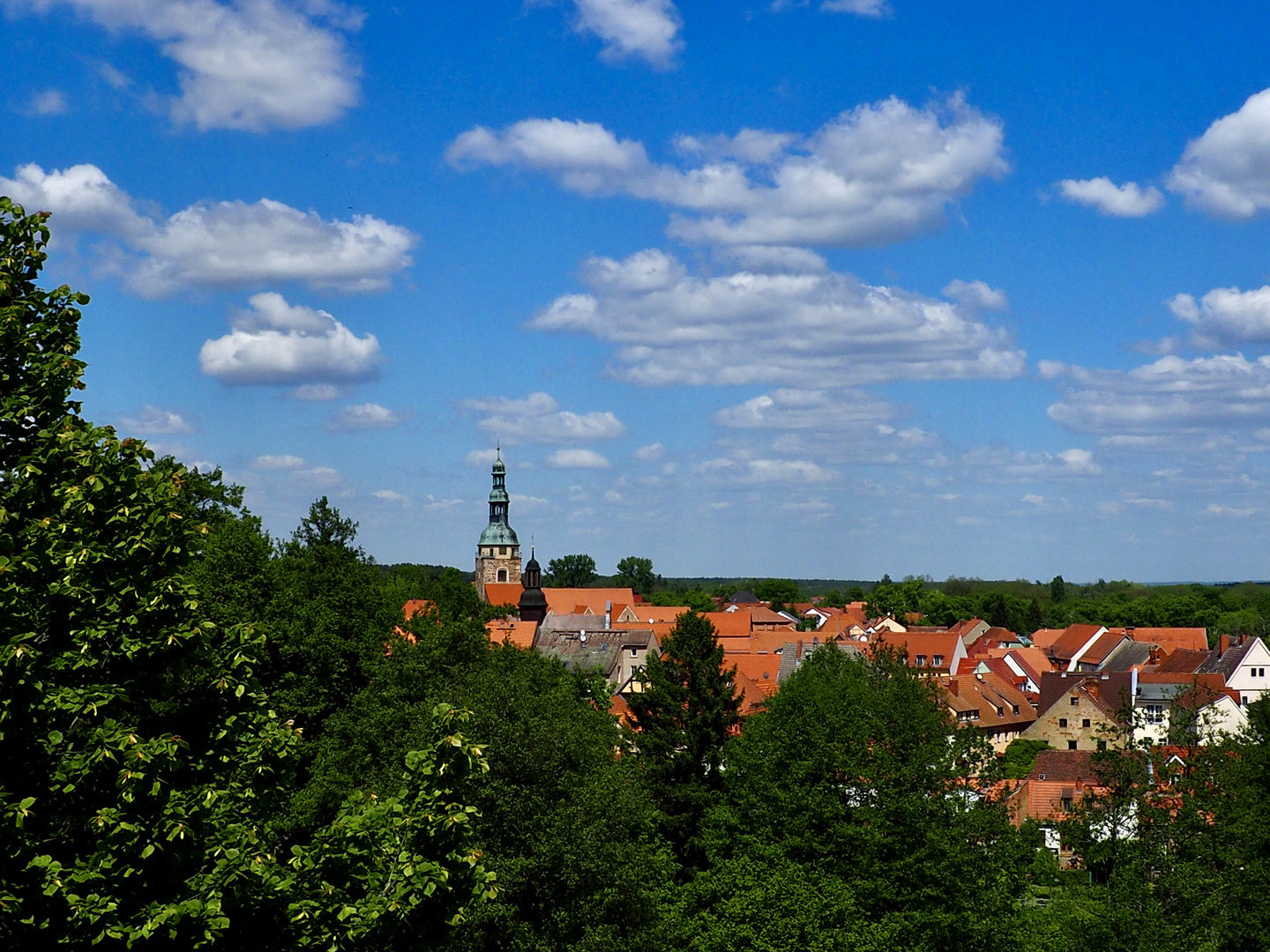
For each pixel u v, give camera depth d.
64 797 15.94
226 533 44.38
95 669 16.30
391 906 16.39
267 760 17.89
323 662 43.09
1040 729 104.94
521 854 34.53
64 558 15.86
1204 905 35.47
